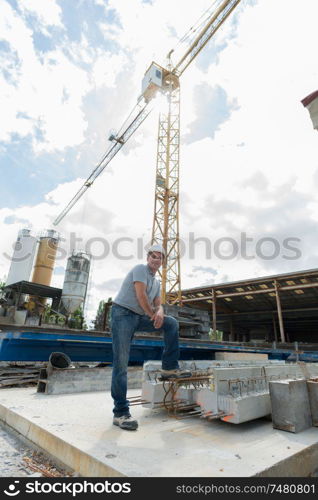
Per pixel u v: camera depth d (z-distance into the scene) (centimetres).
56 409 264
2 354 536
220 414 220
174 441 181
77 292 3506
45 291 2633
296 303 3000
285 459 155
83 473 153
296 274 2380
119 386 220
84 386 383
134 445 171
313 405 227
